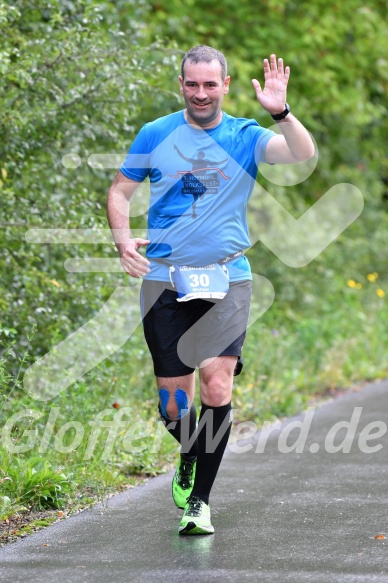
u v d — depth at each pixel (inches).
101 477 659.4
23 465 617.3
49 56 761.0
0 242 759.1
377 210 1962.4
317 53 1550.2
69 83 756.0
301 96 1549.0
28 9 790.5
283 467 735.1
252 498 633.6
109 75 768.9
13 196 747.4
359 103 1592.0
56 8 781.3
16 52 720.3
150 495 648.4
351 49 1606.8
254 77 1483.8
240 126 555.8
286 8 1536.7
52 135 780.0
